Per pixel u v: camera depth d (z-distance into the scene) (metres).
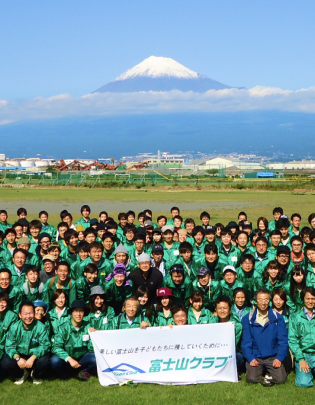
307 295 10.52
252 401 9.66
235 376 10.68
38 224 17.14
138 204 53.75
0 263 14.17
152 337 10.59
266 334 10.62
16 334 10.60
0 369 10.88
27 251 14.12
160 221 19.31
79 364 10.77
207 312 11.27
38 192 74.00
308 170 158.00
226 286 12.37
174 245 15.38
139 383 10.55
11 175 118.69
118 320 11.13
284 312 11.85
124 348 10.56
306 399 9.75
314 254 12.97
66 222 18.91
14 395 9.98
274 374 10.48
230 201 57.34
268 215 41.81
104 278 12.87
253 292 12.28
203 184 94.38
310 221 18.20
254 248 14.67
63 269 12.09
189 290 12.84
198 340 10.62
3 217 19.95
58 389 10.30
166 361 10.62
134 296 10.97
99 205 52.47
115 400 9.70
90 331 10.61
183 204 53.44
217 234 18.03
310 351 10.62
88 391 10.17
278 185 83.62
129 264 13.45
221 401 9.66
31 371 10.91
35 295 12.41
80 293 12.39
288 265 12.77
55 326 11.00
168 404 9.52
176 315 10.95
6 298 10.64
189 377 10.59
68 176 117.25
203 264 13.62
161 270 14.16
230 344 10.66
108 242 14.69
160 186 89.81
